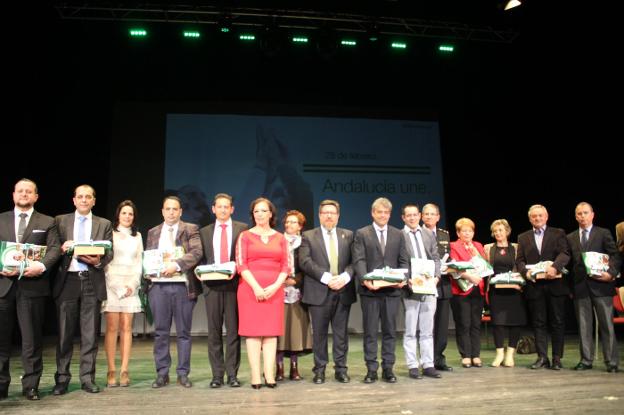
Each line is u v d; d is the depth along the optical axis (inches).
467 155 357.4
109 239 145.6
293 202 331.0
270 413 113.8
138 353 234.4
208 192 325.4
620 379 152.8
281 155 335.0
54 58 322.0
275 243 146.9
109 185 319.0
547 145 341.4
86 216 144.9
